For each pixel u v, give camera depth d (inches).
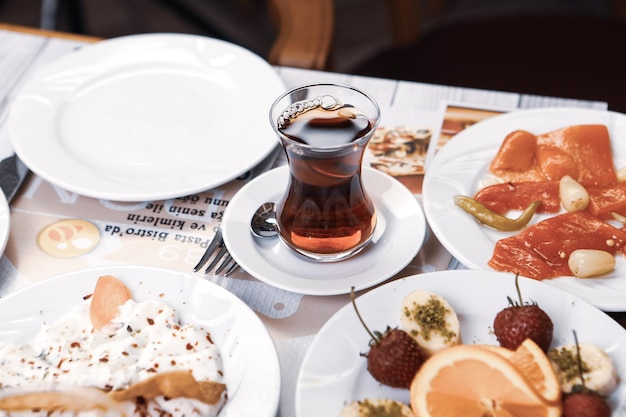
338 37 64.3
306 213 20.4
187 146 24.6
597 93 34.9
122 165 24.0
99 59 27.6
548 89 35.3
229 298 19.6
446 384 17.4
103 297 19.8
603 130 23.7
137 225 22.7
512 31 38.1
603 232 21.1
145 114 25.8
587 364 17.8
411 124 25.4
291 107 20.8
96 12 66.7
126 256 21.9
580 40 37.2
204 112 25.9
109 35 64.6
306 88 20.9
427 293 19.4
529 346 18.0
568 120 24.5
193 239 22.3
